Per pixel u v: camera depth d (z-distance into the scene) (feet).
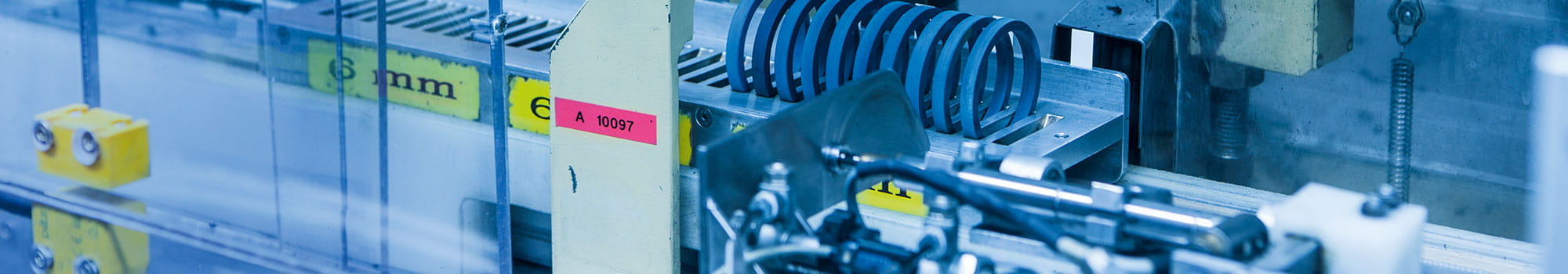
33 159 6.07
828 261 4.90
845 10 6.40
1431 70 7.38
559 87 5.80
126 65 5.82
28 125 6.01
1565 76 3.34
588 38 5.61
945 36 6.55
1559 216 3.50
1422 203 7.74
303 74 5.68
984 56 6.06
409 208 5.84
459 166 5.71
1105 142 6.39
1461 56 7.26
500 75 5.49
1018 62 6.94
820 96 5.10
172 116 5.81
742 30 6.25
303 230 5.96
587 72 5.68
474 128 5.62
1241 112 7.53
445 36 5.54
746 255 4.80
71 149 5.91
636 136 5.67
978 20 6.23
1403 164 7.48
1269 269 4.19
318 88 5.71
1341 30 7.16
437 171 5.75
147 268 6.10
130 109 5.83
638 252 5.90
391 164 5.78
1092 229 4.45
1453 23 7.20
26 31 5.89
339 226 5.93
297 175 5.89
